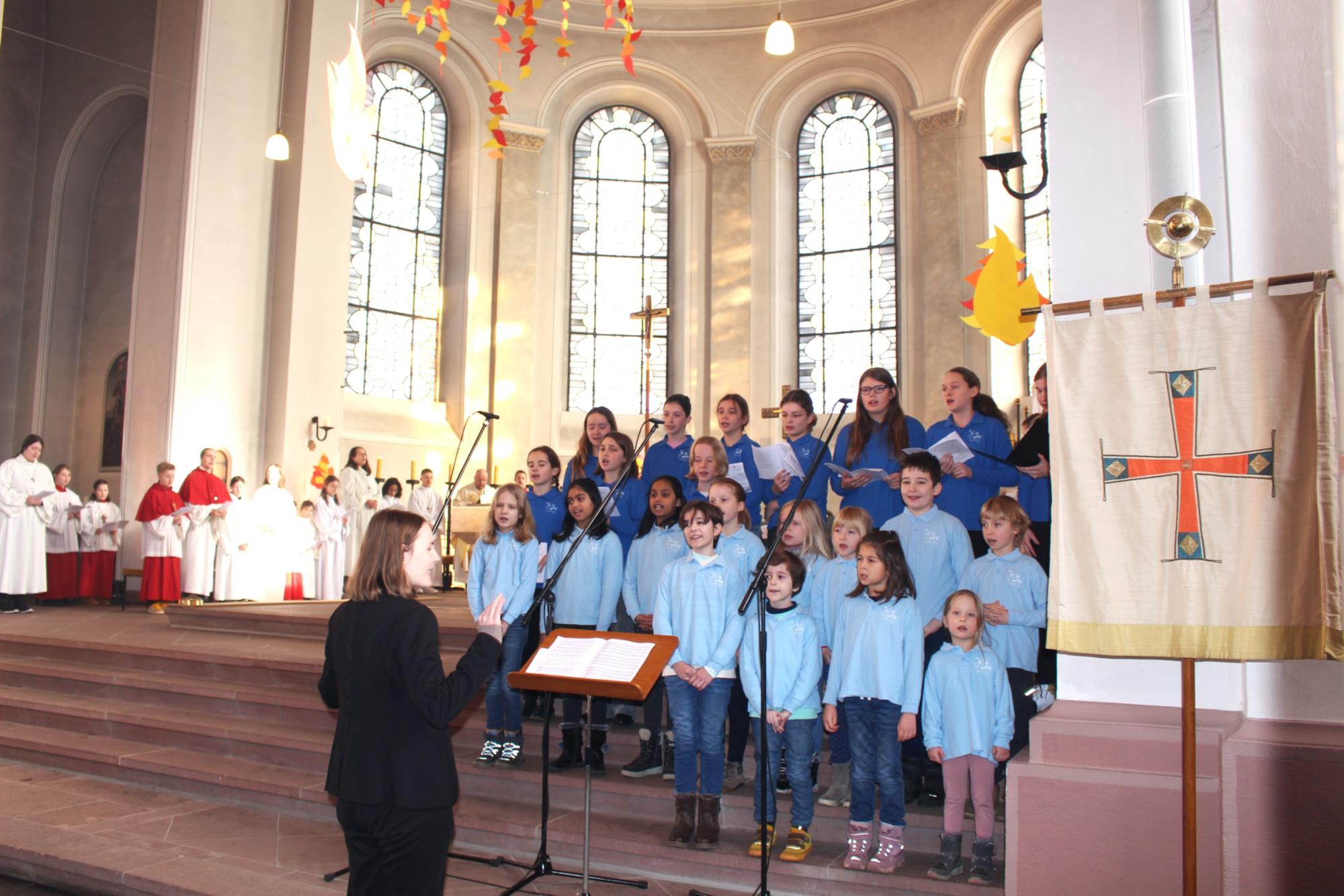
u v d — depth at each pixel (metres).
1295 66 3.39
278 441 11.36
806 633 4.00
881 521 4.82
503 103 14.27
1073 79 3.72
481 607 5.04
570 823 4.38
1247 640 2.81
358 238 13.49
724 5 14.55
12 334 13.12
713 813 4.04
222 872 4.04
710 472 4.94
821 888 3.76
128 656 6.79
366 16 12.95
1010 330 3.80
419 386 13.91
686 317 14.32
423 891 2.77
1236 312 2.91
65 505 10.82
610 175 14.79
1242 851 3.09
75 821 4.75
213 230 11.16
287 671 6.11
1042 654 4.27
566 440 14.12
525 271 14.10
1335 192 2.90
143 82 12.52
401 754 2.75
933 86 13.30
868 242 13.93
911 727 3.68
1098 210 3.63
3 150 13.13
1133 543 2.96
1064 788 3.28
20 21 13.36
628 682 3.23
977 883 3.56
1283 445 2.82
